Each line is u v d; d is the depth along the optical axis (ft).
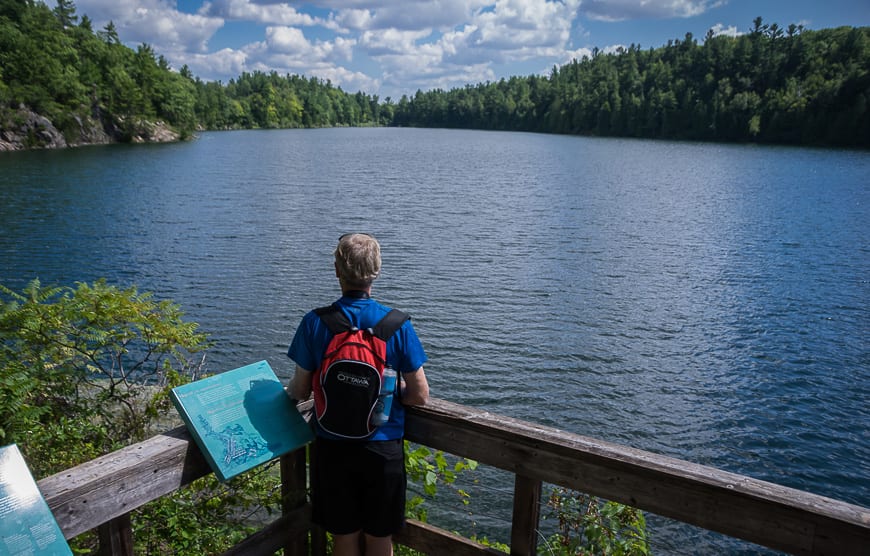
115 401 16.21
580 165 245.24
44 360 14.92
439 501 29.91
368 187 167.63
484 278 77.10
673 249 96.02
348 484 7.97
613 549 11.12
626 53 642.22
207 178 178.50
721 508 6.55
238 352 51.88
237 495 11.10
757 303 69.26
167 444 7.30
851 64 386.93
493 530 28.14
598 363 52.06
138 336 16.79
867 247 98.32
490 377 48.85
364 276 7.86
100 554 6.95
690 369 51.39
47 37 310.24
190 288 69.10
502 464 8.00
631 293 72.28
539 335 57.98
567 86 615.57
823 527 5.98
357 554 8.52
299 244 92.68
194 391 7.65
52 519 5.84
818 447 39.99
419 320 61.16
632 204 143.23
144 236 95.86
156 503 11.12
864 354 55.11
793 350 55.77
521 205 139.03
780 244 100.37
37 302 15.47
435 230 107.65
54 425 13.53
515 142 426.10
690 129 458.50
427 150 332.60
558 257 89.40
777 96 404.77
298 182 175.42
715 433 41.50
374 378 7.54
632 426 42.14
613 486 7.22
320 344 7.79
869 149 330.54
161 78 374.43
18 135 262.06
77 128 291.58
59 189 144.87
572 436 7.55
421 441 8.69
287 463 9.20
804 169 228.43
